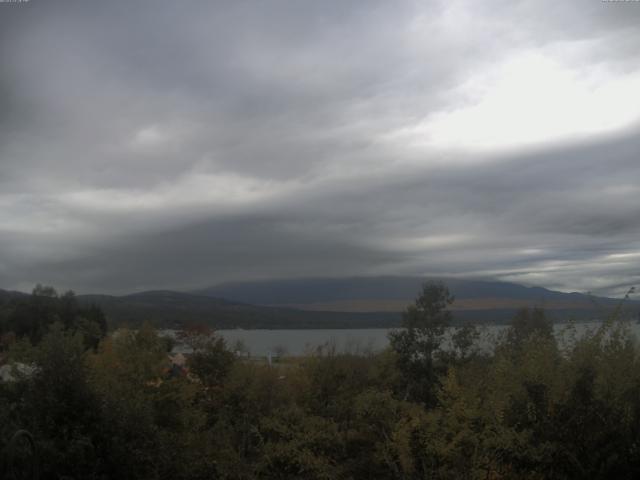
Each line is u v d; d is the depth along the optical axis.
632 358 9.31
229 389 15.45
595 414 8.23
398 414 11.62
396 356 17.72
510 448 8.26
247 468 11.59
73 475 8.02
